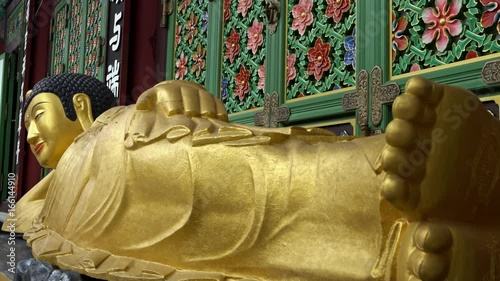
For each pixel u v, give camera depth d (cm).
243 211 109
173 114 134
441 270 74
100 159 146
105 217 137
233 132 116
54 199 172
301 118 233
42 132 213
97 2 444
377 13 198
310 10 235
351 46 213
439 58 177
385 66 193
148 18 384
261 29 268
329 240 96
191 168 116
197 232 114
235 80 287
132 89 379
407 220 83
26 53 538
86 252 139
